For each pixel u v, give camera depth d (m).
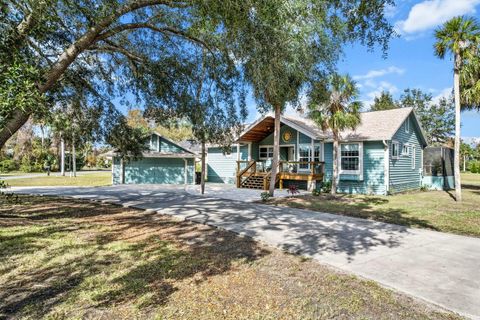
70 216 8.09
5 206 9.24
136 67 8.83
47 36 6.01
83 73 8.71
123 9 5.68
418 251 5.11
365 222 7.57
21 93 3.88
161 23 7.34
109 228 6.68
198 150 24.11
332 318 2.89
